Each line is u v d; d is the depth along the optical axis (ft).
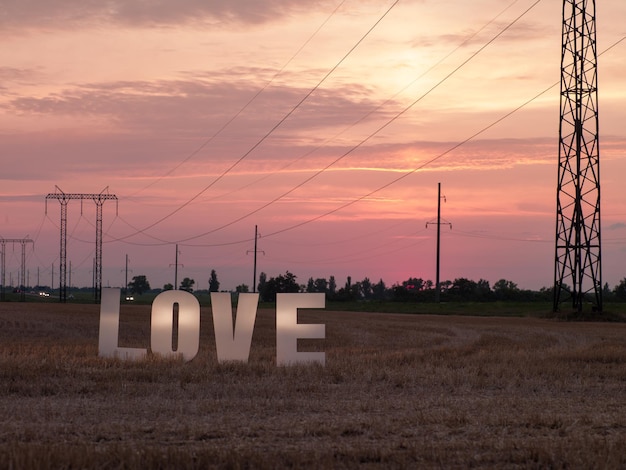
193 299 118.93
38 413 70.74
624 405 81.25
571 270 306.14
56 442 57.36
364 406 76.95
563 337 205.05
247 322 116.88
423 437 61.11
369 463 50.70
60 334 218.59
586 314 298.35
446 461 51.49
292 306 114.93
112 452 49.67
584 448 54.44
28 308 383.45
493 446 56.13
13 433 60.39
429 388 94.38
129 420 67.67
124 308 395.34
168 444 57.41
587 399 85.76
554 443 57.26
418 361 126.11
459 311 419.95
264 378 101.30
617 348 154.10
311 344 180.96
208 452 51.13
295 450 54.49
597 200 294.05
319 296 114.62
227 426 65.00
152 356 118.52
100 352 121.49
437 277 458.09
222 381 97.04
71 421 66.85
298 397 84.84
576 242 301.02
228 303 117.50
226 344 116.78
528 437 61.57
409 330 241.55
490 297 603.26
